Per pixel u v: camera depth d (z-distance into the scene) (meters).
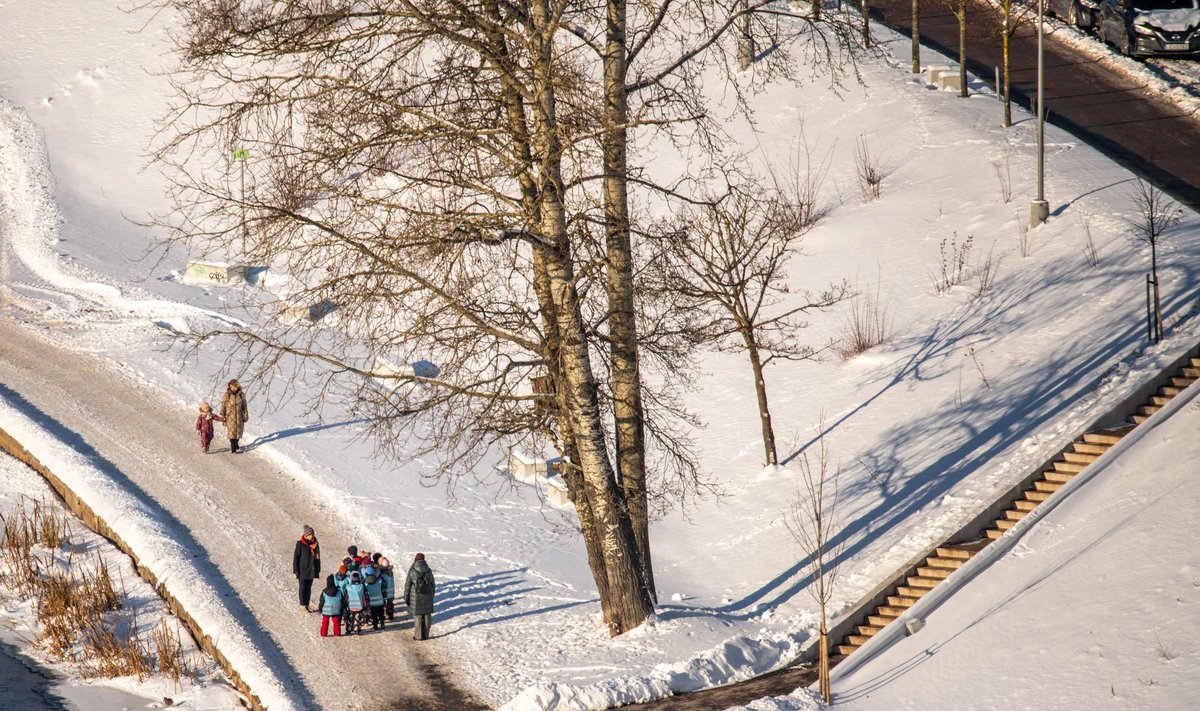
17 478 82.94
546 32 50.06
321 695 55.56
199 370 97.19
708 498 76.56
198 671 60.78
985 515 60.00
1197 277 74.19
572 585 68.50
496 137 54.34
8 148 140.88
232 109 49.78
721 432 82.94
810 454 76.31
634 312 59.47
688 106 56.25
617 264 58.09
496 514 78.25
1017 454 64.12
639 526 60.66
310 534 64.75
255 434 87.44
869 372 81.81
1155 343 68.31
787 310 91.81
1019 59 126.19
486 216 50.81
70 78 156.12
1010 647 46.12
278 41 48.03
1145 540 49.00
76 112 148.88
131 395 92.88
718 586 66.56
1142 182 88.25
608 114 53.31
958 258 89.12
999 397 71.88
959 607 51.56
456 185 50.84
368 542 73.06
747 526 72.00
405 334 50.59
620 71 55.19
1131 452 57.06
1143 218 82.12
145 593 68.56
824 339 87.50
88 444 84.75
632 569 58.97
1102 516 53.06
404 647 60.97
